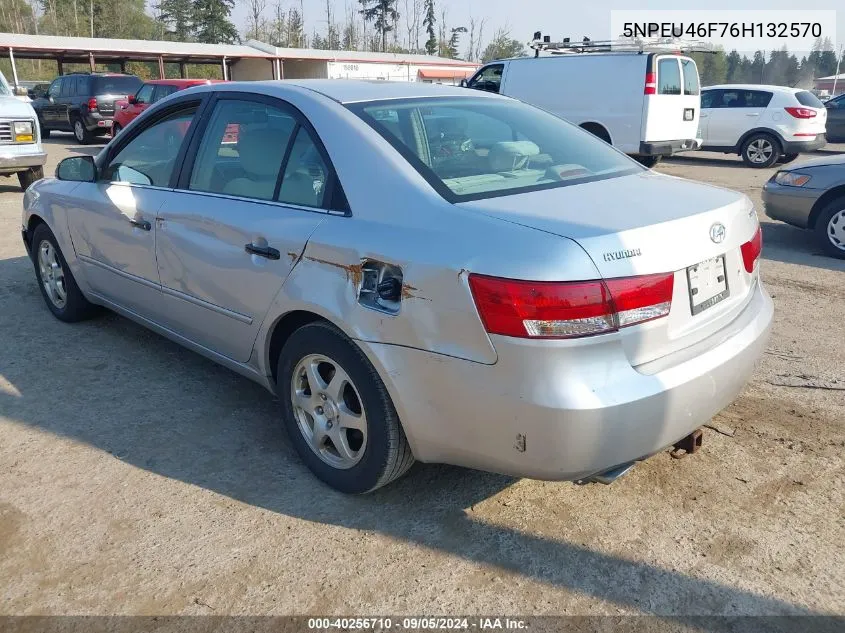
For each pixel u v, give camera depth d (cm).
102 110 1858
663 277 237
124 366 432
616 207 258
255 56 3070
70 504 297
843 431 349
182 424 362
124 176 414
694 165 1495
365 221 271
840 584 249
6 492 305
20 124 991
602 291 223
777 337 478
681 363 244
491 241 235
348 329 268
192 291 354
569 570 257
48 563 263
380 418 270
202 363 438
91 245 436
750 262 288
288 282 292
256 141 328
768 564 259
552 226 236
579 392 224
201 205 343
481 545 271
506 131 329
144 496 303
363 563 262
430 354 246
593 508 292
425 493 304
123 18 6581
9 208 943
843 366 428
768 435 346
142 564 262
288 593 248
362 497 302
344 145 288
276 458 332
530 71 1346
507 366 229
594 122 1279
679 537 274
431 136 300
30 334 485
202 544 273
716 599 243
